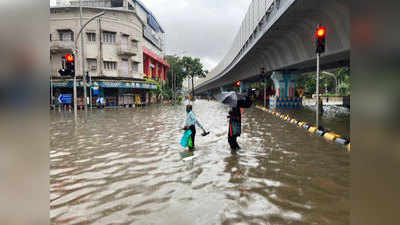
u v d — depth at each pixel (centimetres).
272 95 2653
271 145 756
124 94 3334
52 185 443
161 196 391
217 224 307
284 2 1243
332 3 1042
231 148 709
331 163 562
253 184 437
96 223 314
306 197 382
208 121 1472
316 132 975
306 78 6253
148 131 1064
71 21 3005
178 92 6494
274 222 310
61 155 655
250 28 2167
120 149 720
